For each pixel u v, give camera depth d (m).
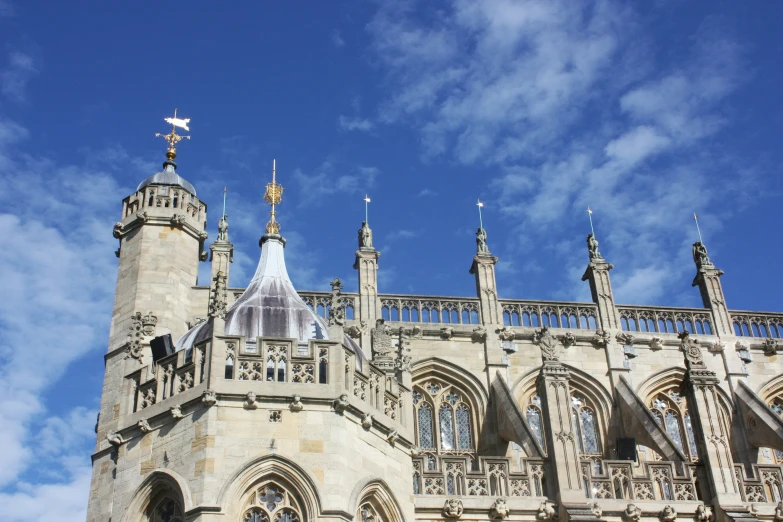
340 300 33.59
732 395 51.41
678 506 39.94
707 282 55.00
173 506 30.23
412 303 51.28
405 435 34.19
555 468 39.25
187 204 47.19
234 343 31.86
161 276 44.62
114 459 33.88
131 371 34.97
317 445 30.58
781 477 41.75
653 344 51.97
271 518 29.62
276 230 40.12
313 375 31.78
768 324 54.34
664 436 44.72
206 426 30.22
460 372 49.56
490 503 38.53
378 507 32.16
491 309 51.50
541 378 41.25
